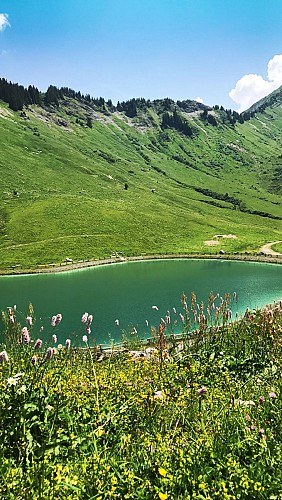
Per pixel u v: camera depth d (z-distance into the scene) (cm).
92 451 604
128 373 1085
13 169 17562
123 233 12312
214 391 947
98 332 4031
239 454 598
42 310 5309
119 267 9475
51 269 9000
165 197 19312
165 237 12606
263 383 1018
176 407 765
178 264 9769
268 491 495
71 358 1209
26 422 648
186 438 659
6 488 486
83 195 16312
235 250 11325
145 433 681
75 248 10738
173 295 6212
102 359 1627
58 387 819
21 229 11925
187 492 489
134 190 19162
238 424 683
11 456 585
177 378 1080
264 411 729
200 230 13725
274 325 1392
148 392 836
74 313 5047
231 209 19375
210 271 8719
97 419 712
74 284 7506
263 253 10519
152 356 1346
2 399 688
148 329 4056
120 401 809
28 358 885
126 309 5219
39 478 506
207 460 575
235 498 475
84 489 498
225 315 1581
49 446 609
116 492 509
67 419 694
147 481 516
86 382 919
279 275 8062
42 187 16500
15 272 8725
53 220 12638
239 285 7025
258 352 1346
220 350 1440
